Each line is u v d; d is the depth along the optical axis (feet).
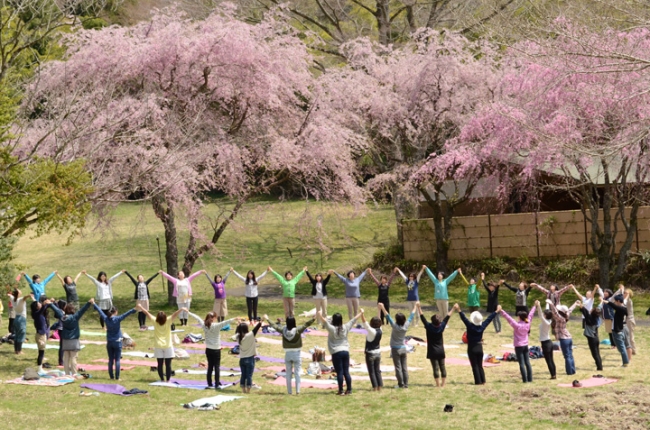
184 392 52.06
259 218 107.45
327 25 159.63
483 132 105.29
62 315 57.36
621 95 80.43
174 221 99.86
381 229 164.04
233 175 97.30
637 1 69.82
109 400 49.03
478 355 54.19
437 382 53.93
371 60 122.83
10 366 60.90
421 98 115.03
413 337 76.89
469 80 112.98
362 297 111.75
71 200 58.44
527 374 55.16
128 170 85.97
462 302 104.17
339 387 51.39
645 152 88.99
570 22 78.23
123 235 162.30
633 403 46.73
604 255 102.01
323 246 114.73
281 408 47.60
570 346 57.57
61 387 52.85
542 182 121.39
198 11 139.64
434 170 112.47
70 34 98.68
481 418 44.86
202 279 129.70
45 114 96.02
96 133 81.71
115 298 113.29
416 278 87.35
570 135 87.81
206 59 96.58
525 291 81.35
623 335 61.72
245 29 98.07
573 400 47.93
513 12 100.12
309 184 109.09
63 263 142.00
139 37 101.35
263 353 69.51
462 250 121.80
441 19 142.61
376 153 127.13
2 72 64.03
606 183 100.07
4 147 60.03
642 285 107.14
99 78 94.68
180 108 99.14
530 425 43.19
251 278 87.51
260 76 98.37
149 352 69.05
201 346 72.23
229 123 104.27
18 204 56.18
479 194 125.29
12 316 72.33
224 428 42.68
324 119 104.63
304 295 116.26
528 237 117.60
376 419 44.98
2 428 41.24
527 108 93.35
